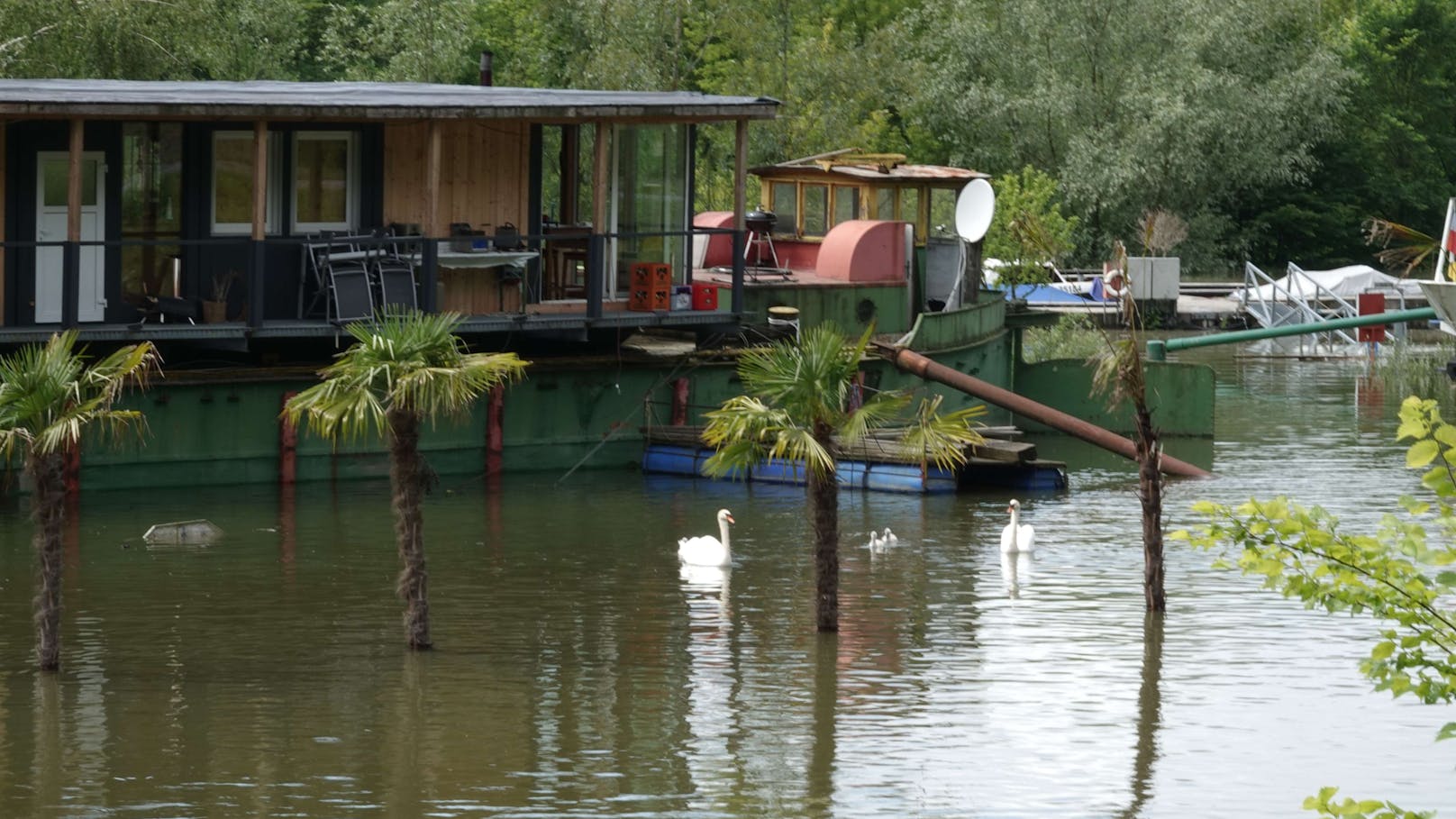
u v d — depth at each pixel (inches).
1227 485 1694.1
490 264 1619.1
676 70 3179.1
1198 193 3791.8
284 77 3038.9
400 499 1054.4
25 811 785.6
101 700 949.8
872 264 1902.1
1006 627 1134.4
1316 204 4338.1
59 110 1365.7
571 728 916.0
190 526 1353.3
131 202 1521.9
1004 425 2047.2
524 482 1651.1
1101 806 813.9
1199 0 3715.6
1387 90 4606.3
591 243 1653.5
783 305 1840.6
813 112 3294.8
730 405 1097.4
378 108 1494.8
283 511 1467.8
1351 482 1706.4
